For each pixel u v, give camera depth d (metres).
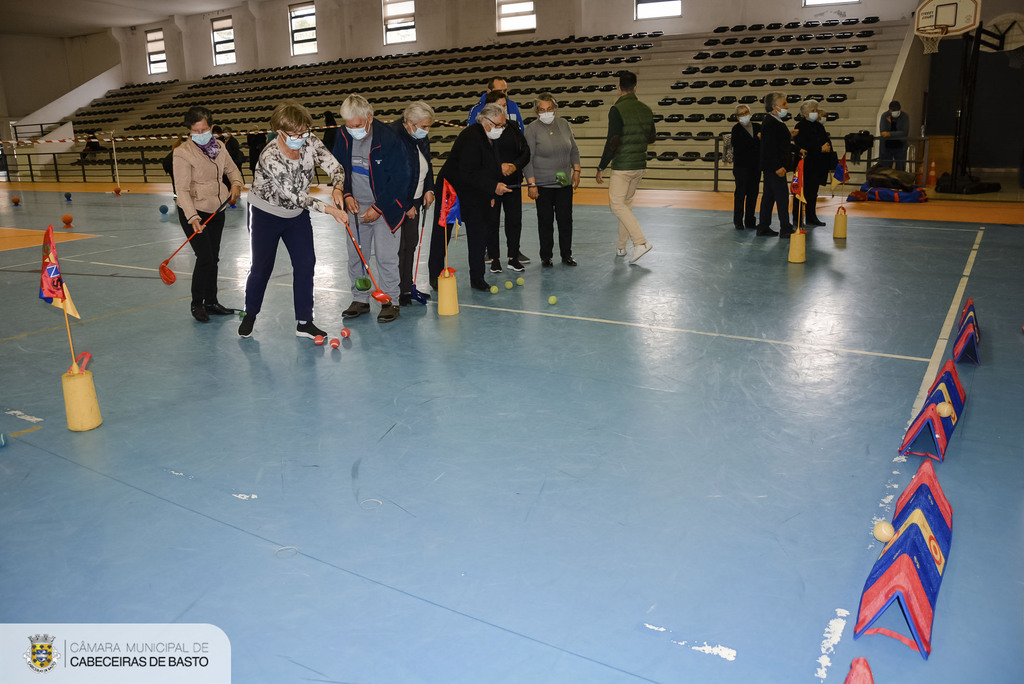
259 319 5.88
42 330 5.68
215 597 2.47
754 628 2.28
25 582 2.57
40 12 27.44
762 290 6.39
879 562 2.37
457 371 4.57
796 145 9.34
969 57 12.82
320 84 25.97
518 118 7.29
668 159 16.78
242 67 30.00
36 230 11.48
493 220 6.98
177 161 5.43
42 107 31.62
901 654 2.17
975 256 7.60
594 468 3.29
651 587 2.47
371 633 2.29
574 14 23.30
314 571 2.60
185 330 5.61
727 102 18.64
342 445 3.57
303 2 27.89
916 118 18.70
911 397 3.98
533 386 4.29
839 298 6.07
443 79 24.09
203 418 3.94
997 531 2.74
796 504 2.95
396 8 26.36
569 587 2.48
